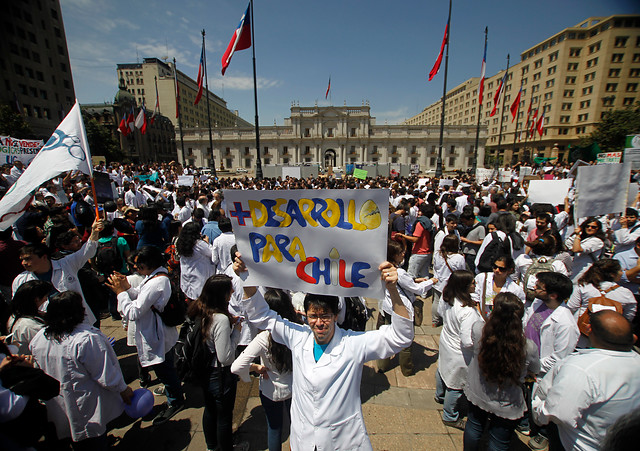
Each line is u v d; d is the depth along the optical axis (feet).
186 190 36.65
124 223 17.25
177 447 8.99
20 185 10.85
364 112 218.79
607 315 6.00
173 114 255.91
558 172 55.11
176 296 10.14
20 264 12.28
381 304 12.05
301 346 6.01
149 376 11.60
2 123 87.20
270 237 6.21
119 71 256.93
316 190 5.64
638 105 100.99
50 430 7.44
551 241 12.10
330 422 5.42
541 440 8.83
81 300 7.48
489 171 62.75
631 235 14.58
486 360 7.00
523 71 197.67
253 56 52.01
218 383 8.01
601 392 5.60
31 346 7.23
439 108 326.24
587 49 158.30
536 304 9.85
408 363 11.89
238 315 9.86
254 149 224.53
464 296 8.86
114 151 140.56
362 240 5.53
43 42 125.59
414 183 55.31
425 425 9.71
